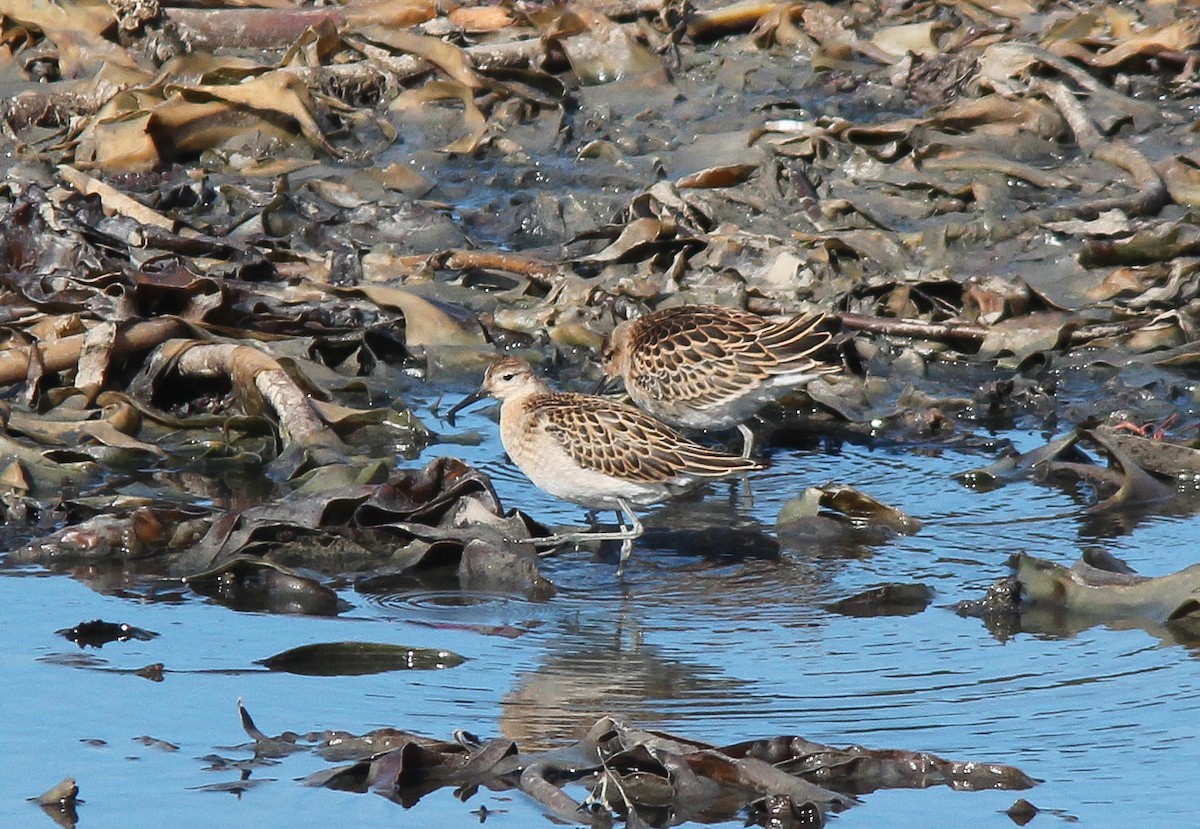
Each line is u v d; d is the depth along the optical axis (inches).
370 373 597.9
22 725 362.6
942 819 326.0
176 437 533.3
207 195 707.4
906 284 631.8
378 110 791.1
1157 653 401.1
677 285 641.6
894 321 617.0
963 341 616.4
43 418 528.1
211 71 768.3
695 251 663.8
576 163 753.0
